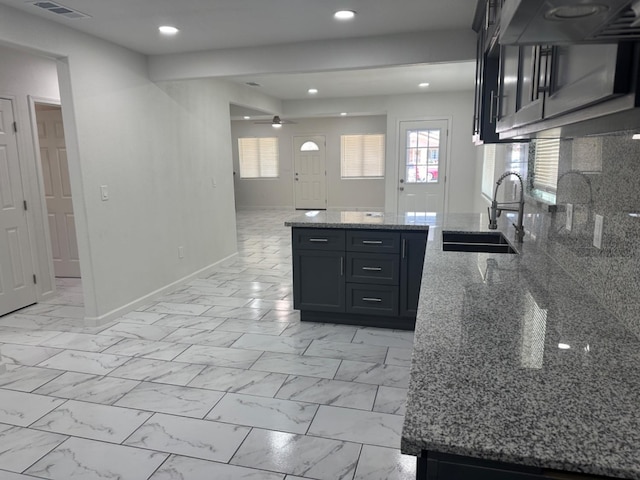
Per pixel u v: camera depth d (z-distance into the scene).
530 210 2.80
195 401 2.57
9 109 4.20
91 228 3.70
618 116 0.79
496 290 1.72
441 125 7.36
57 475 1.97
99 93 3.73
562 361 1.11
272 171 11.97
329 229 3.59
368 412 2.43
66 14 3.09
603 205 1.55
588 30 0.65
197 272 5.33
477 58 3.22
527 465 0.79
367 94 7.48
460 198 7.46
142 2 2.87
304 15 3.18
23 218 4.36
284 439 2.20
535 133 1.43
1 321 3.98
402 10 3.09
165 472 1.98
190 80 4.76
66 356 3.21
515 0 0.60
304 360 3.09
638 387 0.98
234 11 3.07
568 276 1.92
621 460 0.76
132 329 3.72
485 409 0.92
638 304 1.26
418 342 1.24
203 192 5.45
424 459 0.87
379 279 3.55
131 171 4.16
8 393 2.69
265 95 7.39
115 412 2.47
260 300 4.48
